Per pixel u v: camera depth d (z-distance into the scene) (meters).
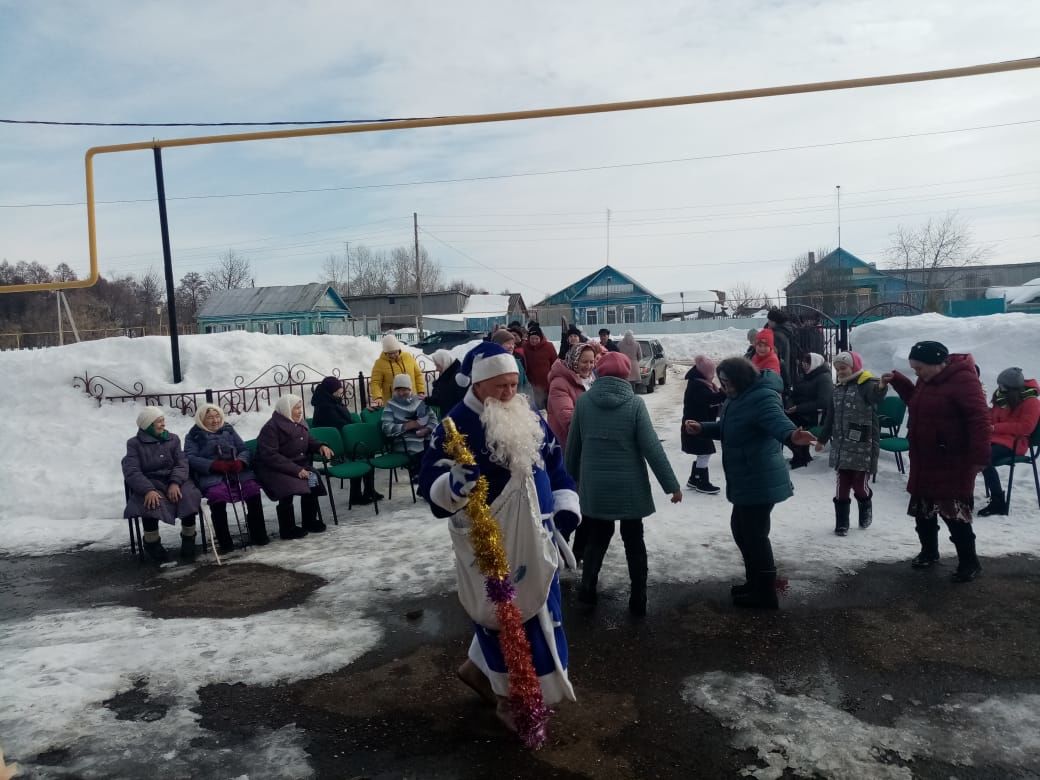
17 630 5.36
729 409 5.18
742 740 3.56
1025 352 10.57
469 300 63.53
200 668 4.55
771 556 5.16
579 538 6.09
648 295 54.38
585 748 3.54
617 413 5.02
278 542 7.50
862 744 3.49
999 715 3.72
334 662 4.59
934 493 5.56
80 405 10.98
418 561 6.52
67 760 3.58
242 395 11.44
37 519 8.70
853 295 41.16
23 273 64.88
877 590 5.43
